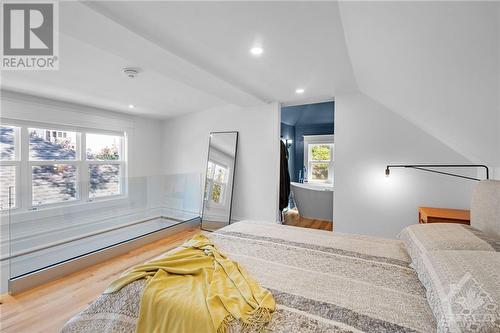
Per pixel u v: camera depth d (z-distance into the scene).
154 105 4.00
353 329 0.85
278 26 1.74
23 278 2.20
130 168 4.47
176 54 2.15
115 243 3.21
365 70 2.27
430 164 2.84
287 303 1.01
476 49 1.00
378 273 1.29
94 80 2.85
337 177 3.35
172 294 1.02
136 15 1.63
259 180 3.97
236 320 0.89
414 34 1.18
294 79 2.81
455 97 1.46
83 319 1.10
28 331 1.68
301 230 2.05
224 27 1.77
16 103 3.03
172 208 4.07
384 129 3.07
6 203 2.80
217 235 1.90
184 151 4.79
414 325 0.88
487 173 2.16
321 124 5.93
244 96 3.37
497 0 0.75
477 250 1.15
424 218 2.50
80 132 3.74
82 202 2.89
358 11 1.36
